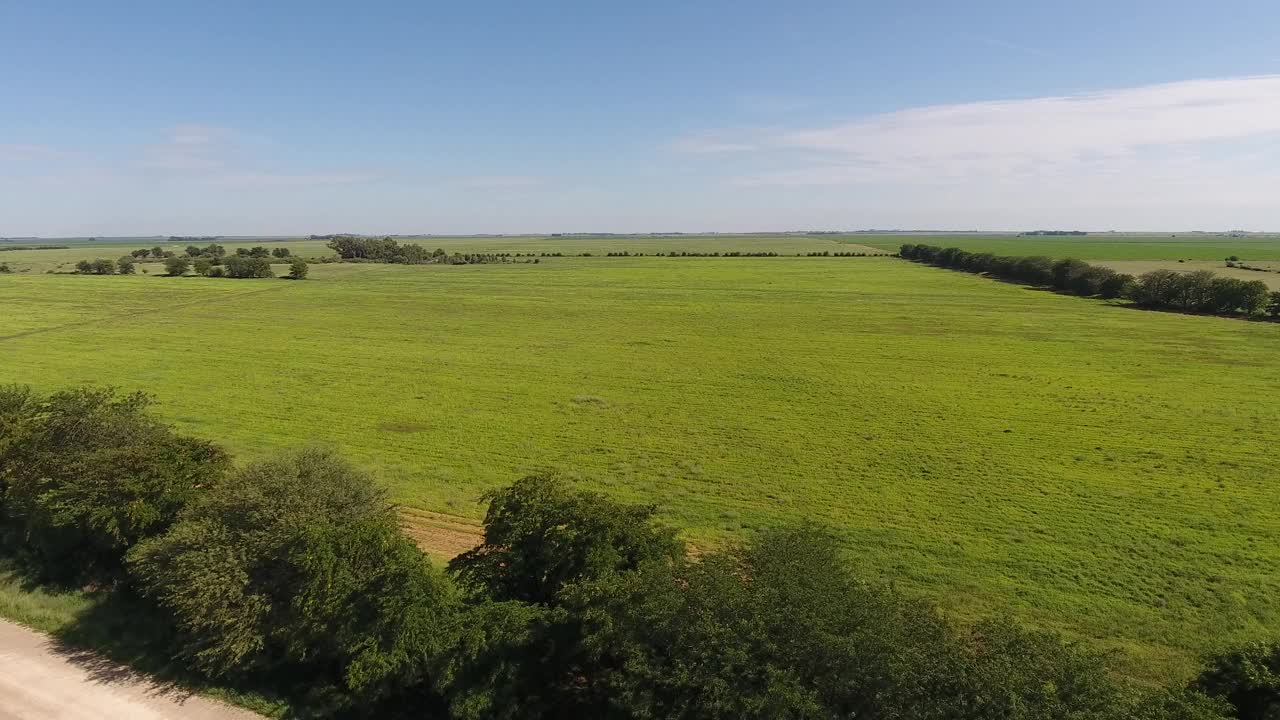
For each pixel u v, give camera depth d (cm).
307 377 5506
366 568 1777
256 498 1994
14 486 2370
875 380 5403
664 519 2962
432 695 1755
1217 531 2803
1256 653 1544
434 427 4269
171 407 4638
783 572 1675
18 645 1956
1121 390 4988
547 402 4828
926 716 1333
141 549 2016
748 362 6072
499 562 1912
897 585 2416
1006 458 3678
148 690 1789
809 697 1381
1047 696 1317
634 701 1505
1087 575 2472
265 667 1806
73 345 6669
